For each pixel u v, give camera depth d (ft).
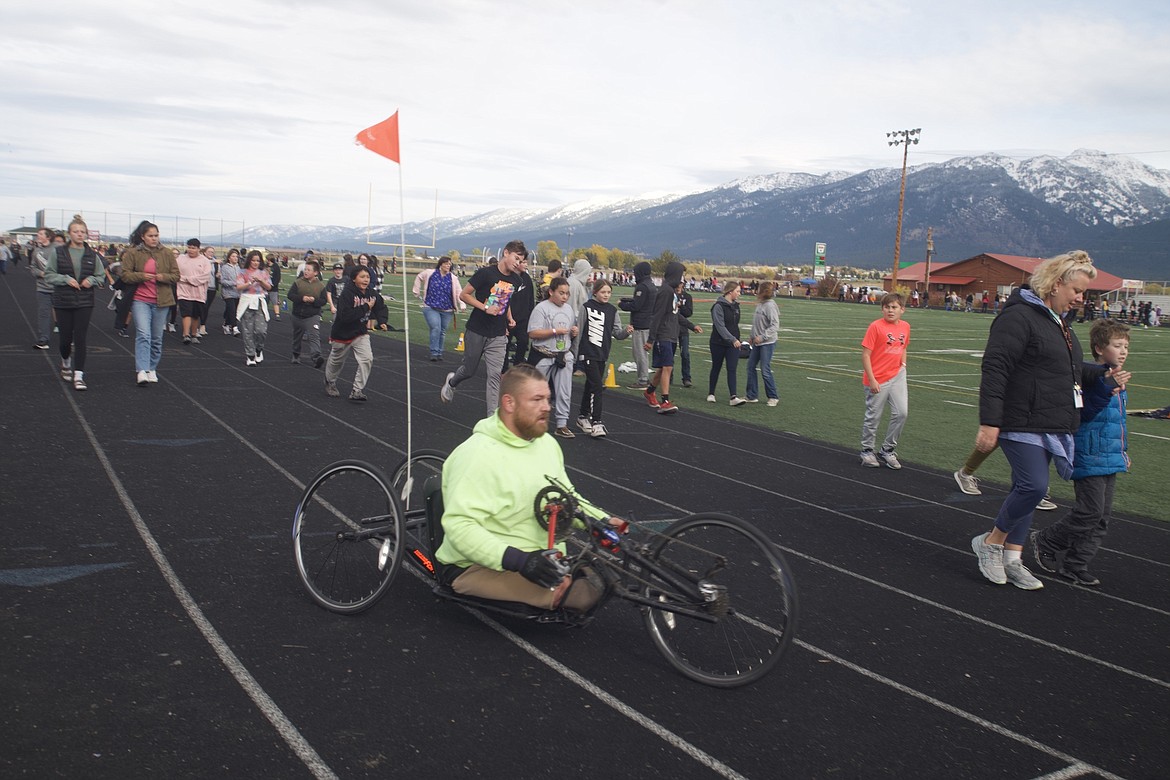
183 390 34.96
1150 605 17.88
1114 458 18.60
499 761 10.35
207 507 19.40
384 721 11.06
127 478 21.26
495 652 13.41
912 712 12.46
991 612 16.80
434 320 52.13
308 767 9.91
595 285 31.58
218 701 11.23
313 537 14.90
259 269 44.70
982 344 98.99
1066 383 17.75
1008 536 18.48
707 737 11.32
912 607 16.76
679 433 33.83
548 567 12.59
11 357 40.73
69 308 32.42
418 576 16.43
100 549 16.34
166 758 9.87
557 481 13.52
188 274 51.96
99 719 10.55
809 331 107.55
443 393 31.50
